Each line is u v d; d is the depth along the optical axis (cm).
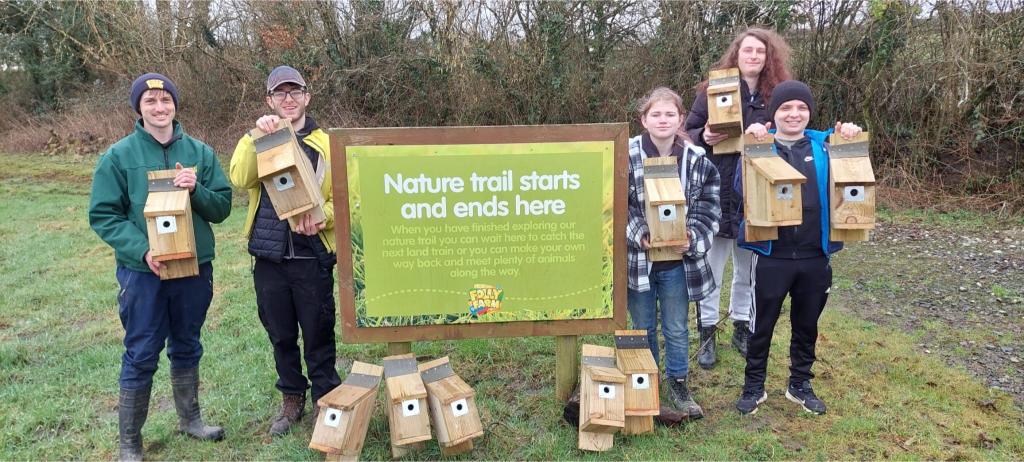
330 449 288
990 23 795
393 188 305
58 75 1648
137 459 298
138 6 1251
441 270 315
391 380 308
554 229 315
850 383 372
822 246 314
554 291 321
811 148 318
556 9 967
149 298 282
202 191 287
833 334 444
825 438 317
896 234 730
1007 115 789
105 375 391
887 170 878
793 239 313
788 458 303
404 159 303
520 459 306
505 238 315
